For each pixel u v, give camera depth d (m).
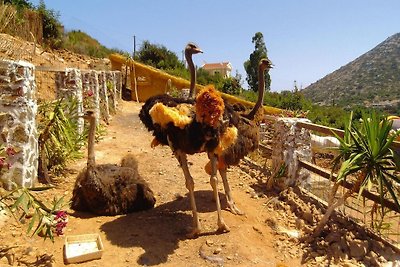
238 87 20.27
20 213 3.59
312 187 4.76
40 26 14.52
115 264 3.11
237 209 4.09
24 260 3.02
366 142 3.42
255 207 4.36
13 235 3.29
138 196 4.02
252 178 5.34
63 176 4.79
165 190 4.68
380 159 3.35
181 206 4.20
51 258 3.08
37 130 4.49
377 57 85.94
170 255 3.27
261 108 4.61
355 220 3.95
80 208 3.96
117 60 15.80
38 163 4.55
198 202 4.32
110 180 3.94
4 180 3.86
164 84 15.74
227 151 3.97
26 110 3.99
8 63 3.89
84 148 6.16
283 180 4.68
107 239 3.44
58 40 16.56
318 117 14.73
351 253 3.53
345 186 3.73
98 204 3.88
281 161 4.66
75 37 22.22
